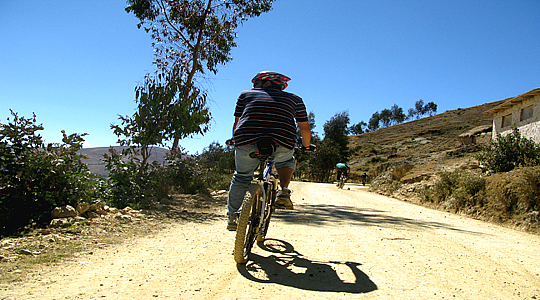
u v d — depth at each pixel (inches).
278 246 154.9
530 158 427.5
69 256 122.9
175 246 148.4
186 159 407.5
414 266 127.2
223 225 215.9
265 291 94.5
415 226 248.7
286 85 131.3
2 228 155.3
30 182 180.5
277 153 120.3
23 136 180.5
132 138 288.8
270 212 141.5
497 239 214.8
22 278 96.0
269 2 586.6
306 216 278.7
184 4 549.0
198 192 422.3
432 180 589.9
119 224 189.2
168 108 309.3
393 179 759.1
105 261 119.6
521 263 146.7
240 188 123.3
